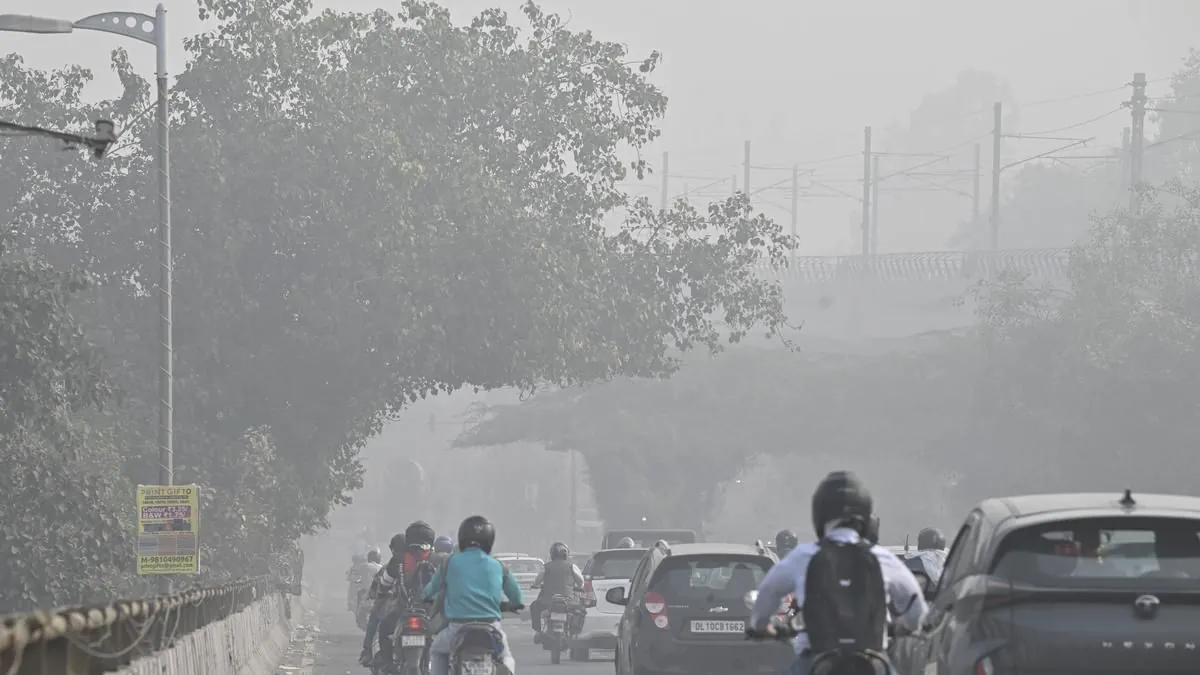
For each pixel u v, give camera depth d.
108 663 27.67
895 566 25.00
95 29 80.44
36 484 77.44
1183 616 28.84
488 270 118.00
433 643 42.22
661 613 55.88
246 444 114.69
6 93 120.12
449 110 129.50
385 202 115.44
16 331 76.12
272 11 120.56
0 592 76.19
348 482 134.38
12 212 119.19
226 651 54.53
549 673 83.56
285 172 114.56
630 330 134.00
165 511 73.88
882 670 23.64
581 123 134.00
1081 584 29.30
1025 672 28.94
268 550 119.19
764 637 25.56
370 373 121.44
